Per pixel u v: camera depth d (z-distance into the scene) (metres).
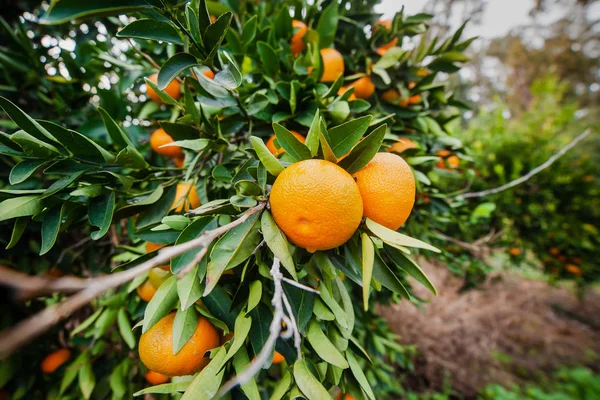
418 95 0.50
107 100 0.47
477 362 1.32
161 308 0.28
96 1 0.25
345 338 0.29
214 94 0.34
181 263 0.29
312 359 0.32
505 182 1.01
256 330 0.30
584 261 1.05
